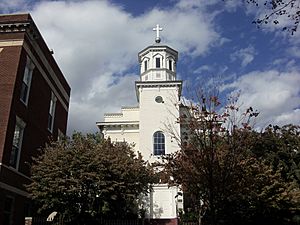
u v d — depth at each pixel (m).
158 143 36.34
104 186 19.50
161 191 33.44
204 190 15.53
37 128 23.38
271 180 22.27
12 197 19.23
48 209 21.39
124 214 25.58
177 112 37.41
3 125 18.67
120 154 22.81
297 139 27.06
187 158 16.55
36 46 23.19
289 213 23.03
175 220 29.95
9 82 19.73
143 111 37.84
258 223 22.44
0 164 17.78
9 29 21.09
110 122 40.22
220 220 21.50
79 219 20.05
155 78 40.69
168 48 42.25
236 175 15.80
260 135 23.86
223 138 15.87
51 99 26.69
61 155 19.69
